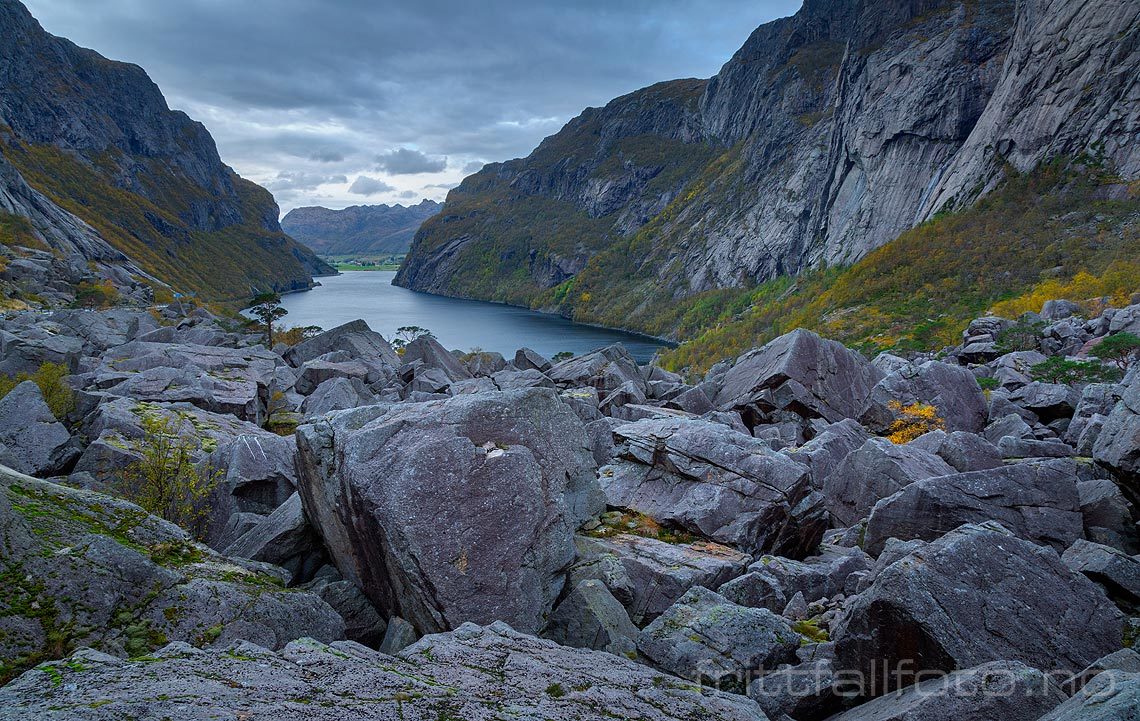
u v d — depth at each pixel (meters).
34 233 162.88
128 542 9.65
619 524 16.38
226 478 18.53
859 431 25.80
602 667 8.40
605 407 38.41
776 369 39.38
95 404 28.41
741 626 10.11
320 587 11.81
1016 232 188.88
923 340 128.00
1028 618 9.06
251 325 103.19
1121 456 13.98
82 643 7.91
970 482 16.52
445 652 8.03
